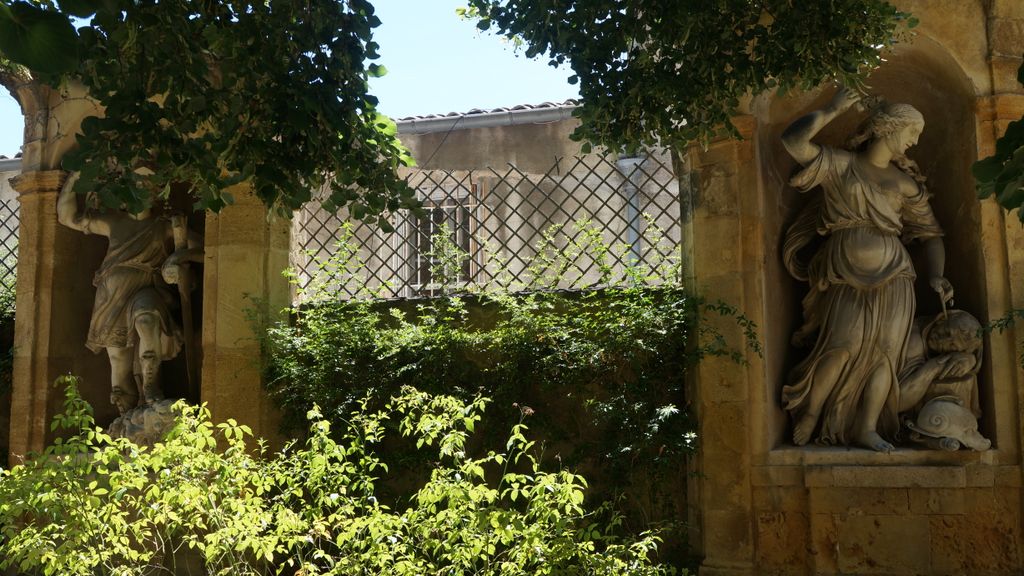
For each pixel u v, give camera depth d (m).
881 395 8.18
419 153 11.78
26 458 10.27
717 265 8.45
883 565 7.91
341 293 10.52
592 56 6.88
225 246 9.60
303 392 9.27
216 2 6.48
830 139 9.31
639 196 11.55
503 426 8.89
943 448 7.86
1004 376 8.05
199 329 10.41
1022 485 7.86
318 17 6.55
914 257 8.80
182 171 6.37
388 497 9.05
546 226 11.72
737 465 8.18
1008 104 8.30
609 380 8.73
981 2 8.47
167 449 6.63
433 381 9.02
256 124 6.48
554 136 11.69
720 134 8.51
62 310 10.65
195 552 9.39
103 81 5.99
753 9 6.85
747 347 8.29
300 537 6.52
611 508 6.83
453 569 6.13
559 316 9.25
